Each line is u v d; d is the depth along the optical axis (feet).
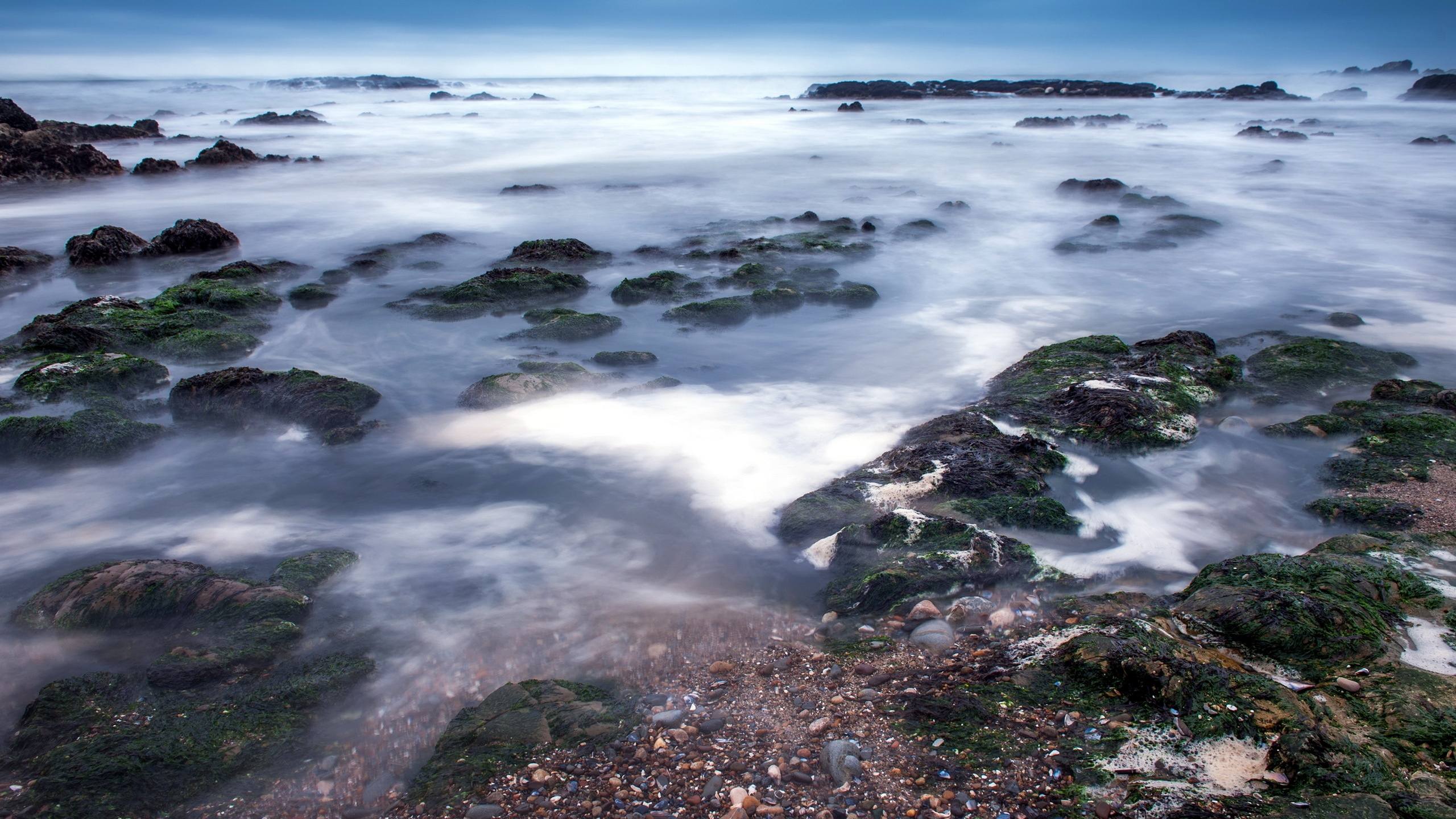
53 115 217.77
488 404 36.58
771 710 18.37
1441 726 15.56
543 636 21.90
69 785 16.31
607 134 170.50
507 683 19.84
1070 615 21.57
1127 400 33.45
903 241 72.28
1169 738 15.97
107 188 100.63
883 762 16.37
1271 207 87.10
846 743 16.69
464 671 20.52
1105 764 15.60
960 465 29.27
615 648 21.33
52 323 45.91
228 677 19.88
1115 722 16.70
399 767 17.40
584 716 18.13
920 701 18.15
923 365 43.52
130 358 39.55
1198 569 25.17
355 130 180.45
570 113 230.68
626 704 18.88
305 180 109.09
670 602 23.49
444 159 130.93
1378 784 14.16
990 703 17.80
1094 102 233.55
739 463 32.12
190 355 43.11
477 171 117.70
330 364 43.55
